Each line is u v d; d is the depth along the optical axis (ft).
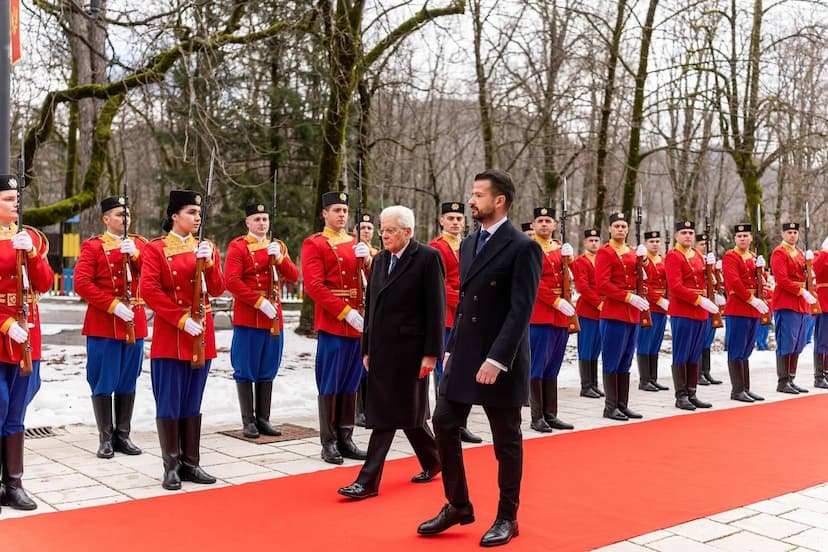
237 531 15.88
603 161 58.70
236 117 61.36
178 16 38.81
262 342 25.88
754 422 28.78
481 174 16.28
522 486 19.60
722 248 92.48
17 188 18.38
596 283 30.42
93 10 37.22
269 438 25.50
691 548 15.17
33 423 26.58
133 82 41.70
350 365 22.70
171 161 83.15
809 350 56.34
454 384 15.87
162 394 19.51
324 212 23.99
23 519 16.60
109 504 17.76
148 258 20.07
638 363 37.88
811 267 37.65
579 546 15.16
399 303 18.97
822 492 19.21
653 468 21.54
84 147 59.62
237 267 25.93
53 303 90.89
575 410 32.01
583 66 63.93
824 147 71.77
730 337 34.68
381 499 18.37
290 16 47.06
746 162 65.16
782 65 72.64
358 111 64.80
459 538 15.58
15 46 27.78
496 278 15.81
